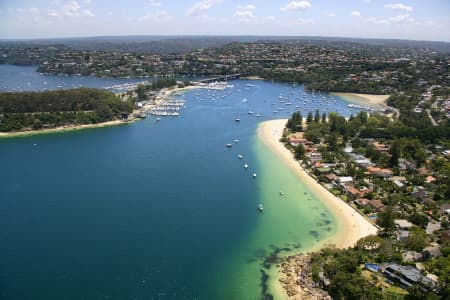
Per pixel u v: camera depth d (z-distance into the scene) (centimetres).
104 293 10606
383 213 13750
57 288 10775
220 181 18625
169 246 12912
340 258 11100
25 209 15438
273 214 15275
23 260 12012
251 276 11319
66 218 14725
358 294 9531
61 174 19425
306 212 15400
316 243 13062
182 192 17288
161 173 19638
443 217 14262
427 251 11538
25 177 18938
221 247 12888
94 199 16438
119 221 14550
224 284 10994
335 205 15912
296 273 11262
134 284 10994
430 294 9244
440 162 19625
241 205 16050
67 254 12356
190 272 11544
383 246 11631
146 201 16312
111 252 12506
